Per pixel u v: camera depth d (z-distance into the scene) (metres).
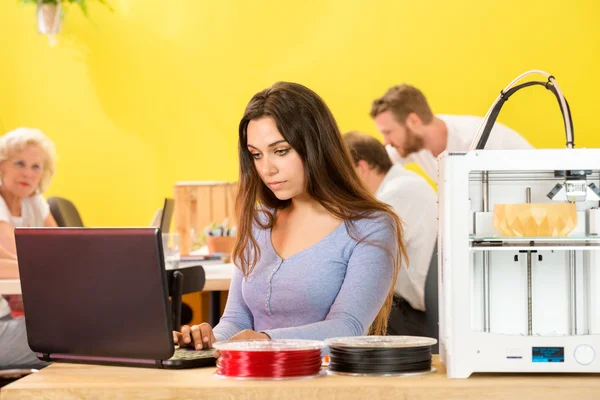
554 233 1.61
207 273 3.98
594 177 1.69
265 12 5.82
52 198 4.74
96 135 5.93
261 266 2.27
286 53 5.82
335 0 5.76
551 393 1.51
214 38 5.86
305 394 1.51
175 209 5.47
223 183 5.46
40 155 4.46
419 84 5.71
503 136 5.68
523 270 1.68
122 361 1.77
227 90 5.86
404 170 5.01
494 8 5.68
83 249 1.72
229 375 1.61
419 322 4.04
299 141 2.14
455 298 1.59
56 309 1.79
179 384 1.54
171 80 5.89
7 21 5.93
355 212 2.19
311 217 2.26
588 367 1.58
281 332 1.90
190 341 1.92
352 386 1.51
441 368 1.72
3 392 1.54
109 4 5.89
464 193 1.60
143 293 1.68
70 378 1.63
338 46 5.77
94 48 5.91
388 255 2.17
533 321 1.68
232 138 5.86
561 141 5.66
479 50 5.69
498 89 5.68
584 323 1.68
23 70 5.93
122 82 5.91
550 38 5.67
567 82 5.66
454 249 1.60
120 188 5.91
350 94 5.77
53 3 5.44
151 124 5.91
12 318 3.59
